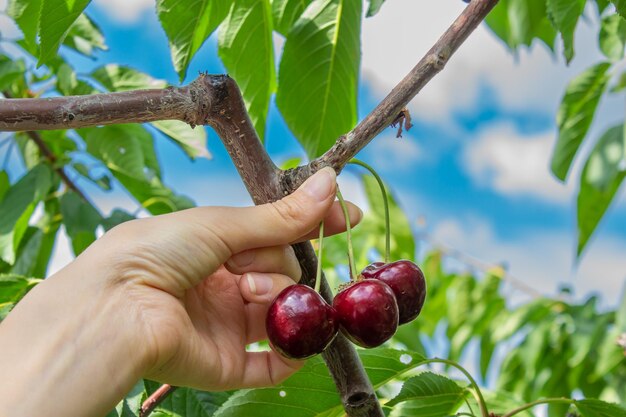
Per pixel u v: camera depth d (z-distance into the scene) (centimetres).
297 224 36
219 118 36
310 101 51
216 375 39
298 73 50
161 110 34
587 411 46
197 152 57
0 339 35
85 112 33
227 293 41
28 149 73
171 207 67
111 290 35
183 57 42
